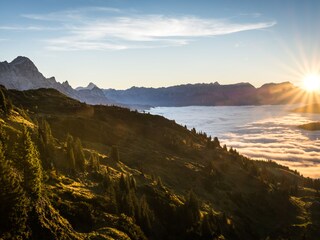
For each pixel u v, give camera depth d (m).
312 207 194.75
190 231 101.06
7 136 80.31
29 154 60.84
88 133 194.25
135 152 185.75
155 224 95.31
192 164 196.50
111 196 84.62
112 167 132.88
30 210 55.38
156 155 187.38
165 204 109.56
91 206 75.56
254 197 183.12
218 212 139.62
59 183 83.00
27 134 61.97
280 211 180.88
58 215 62.97
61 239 56.62
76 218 68.50
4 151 61.66
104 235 66.12
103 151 165.00
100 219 72.88
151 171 160.38
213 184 175.88
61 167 97.81
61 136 167.88
